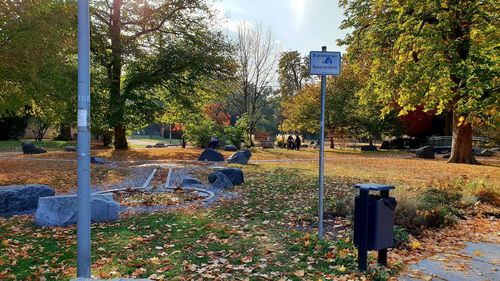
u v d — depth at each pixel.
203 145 34.09
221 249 5.77
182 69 27.33
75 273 4.82
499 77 14.65
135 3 26.84
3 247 5.94
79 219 4.05
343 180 13.65
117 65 26.66
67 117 20.91
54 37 13.05
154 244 6.04
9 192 8.41
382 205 4.89
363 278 4.67
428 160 24.73
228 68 28.52
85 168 4.05
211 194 10.73
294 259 5.32
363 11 20.86
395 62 18.67
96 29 26.12
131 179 14.04
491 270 5.11
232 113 58.50
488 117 18.05
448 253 5.80
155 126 92.69
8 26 11.84
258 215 8.06
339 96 39.97
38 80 13.45
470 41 16.59
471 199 9.29
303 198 10.01
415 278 4.78
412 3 15.58
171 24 28.56
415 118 39.81
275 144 45.25
